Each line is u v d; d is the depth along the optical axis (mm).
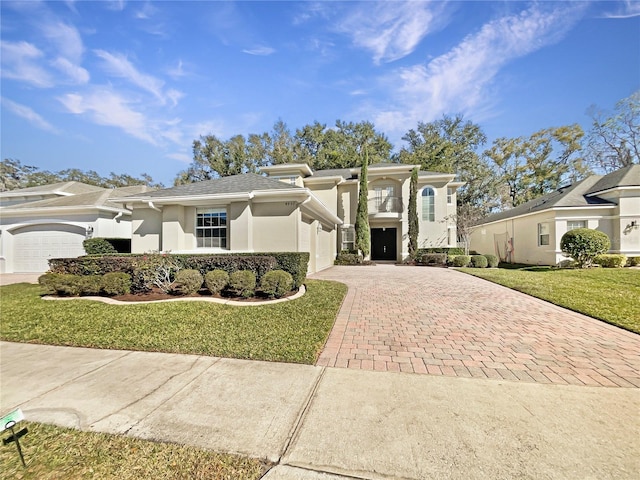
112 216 16172
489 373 3480
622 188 14133
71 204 15898
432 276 12352
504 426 2467
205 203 11133
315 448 2240
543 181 28891
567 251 13633
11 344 4715
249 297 7652
